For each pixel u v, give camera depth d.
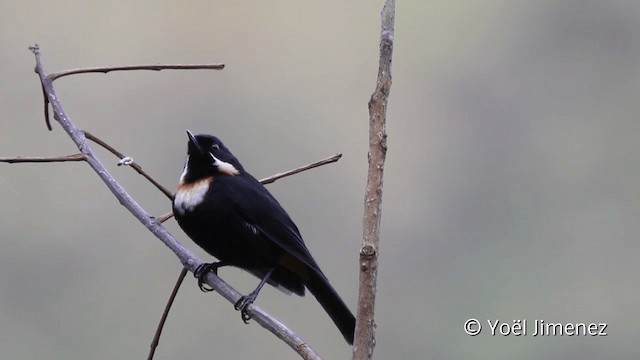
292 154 18.50
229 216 7.09
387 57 4.95
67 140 16.36
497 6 21.30
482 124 19.78
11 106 17.92
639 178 17.97
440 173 18.67
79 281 14.15
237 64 20.25
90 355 13.56
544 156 18.52
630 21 20.06
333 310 7.03
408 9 21.48
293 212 16.39
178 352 13.27
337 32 21.38
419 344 13.98
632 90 19.88
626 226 16.62
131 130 17.55
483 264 15.81
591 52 20.25
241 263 7.27
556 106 19.61
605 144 18.67
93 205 15.15
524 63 20.66
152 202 15.65
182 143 17.53
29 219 14.93
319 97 20.06
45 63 19.88
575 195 17.59
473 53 20.75
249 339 13.14
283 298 13.50
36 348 13.61
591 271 15.59
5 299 13.98
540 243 16.27
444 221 17.19
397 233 16.80
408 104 20.55
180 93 18.03
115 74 17.98
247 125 18.59
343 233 16.09
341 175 17.31
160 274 14.14
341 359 13.11
